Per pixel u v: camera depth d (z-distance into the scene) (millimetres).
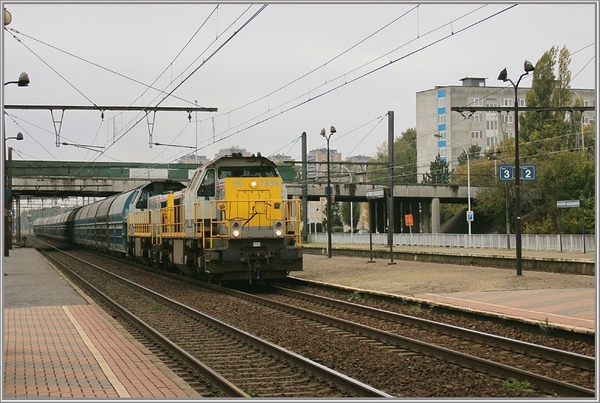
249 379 10508
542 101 70625
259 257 22891
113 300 20906
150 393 9188
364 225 126375
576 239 44281
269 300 19562
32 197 80812
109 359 11523
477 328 15102
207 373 10453
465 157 99188
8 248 48219
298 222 23672
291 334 14531
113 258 44969
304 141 58469
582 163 57500
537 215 63156
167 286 25797
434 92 107750
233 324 16156
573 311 15719
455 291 20859
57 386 9602
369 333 14211
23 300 20828
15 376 10234
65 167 60406
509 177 26875
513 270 28328
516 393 9508
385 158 121938
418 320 15281
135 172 62188
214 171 23719
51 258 45969
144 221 33344
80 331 14648
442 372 10883
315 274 28938
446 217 90625
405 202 80312
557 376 10625
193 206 24062
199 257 23844
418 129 110562
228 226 22609
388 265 33156
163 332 15102
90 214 51906
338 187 68438
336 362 11641
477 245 53656
